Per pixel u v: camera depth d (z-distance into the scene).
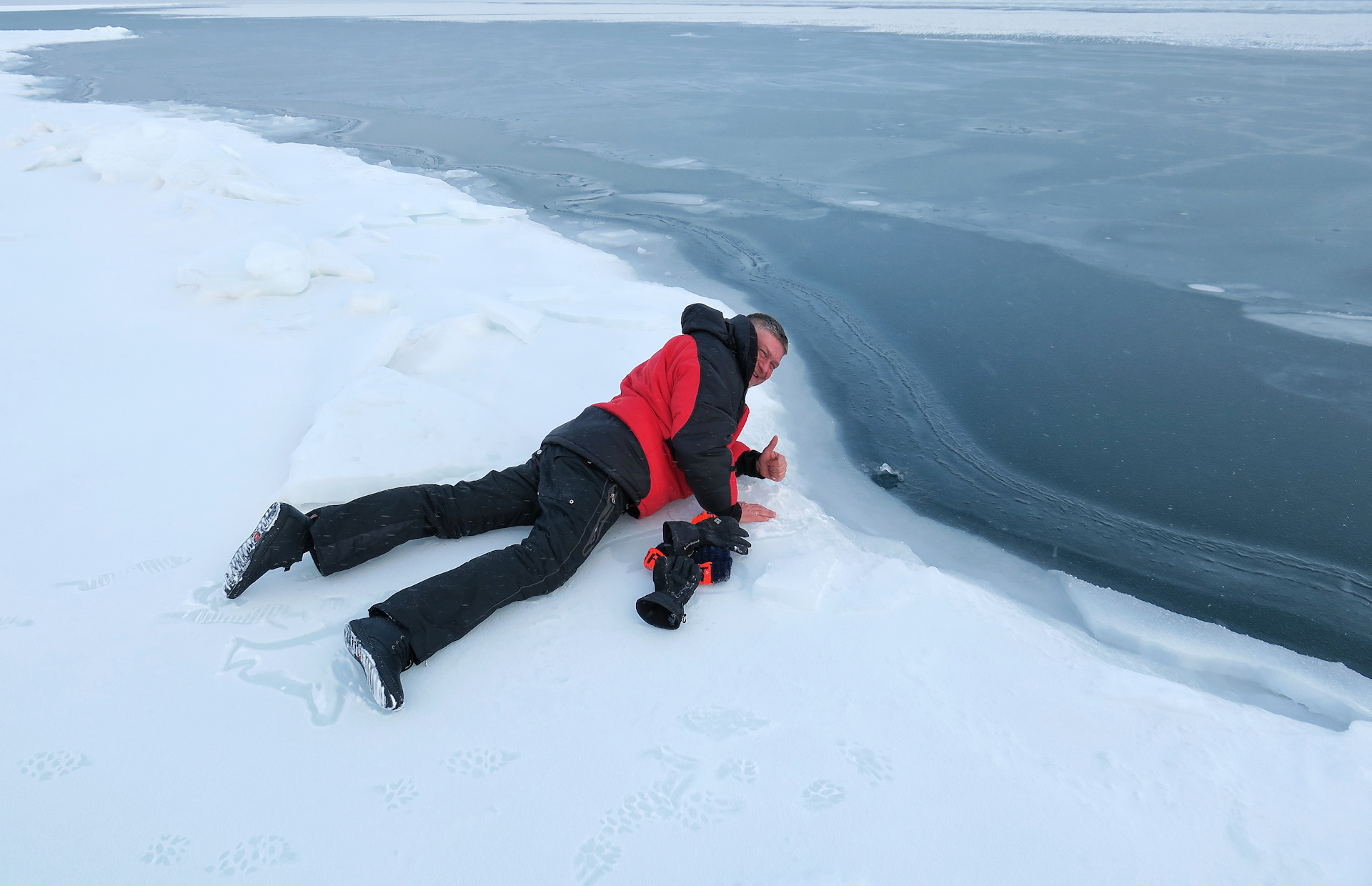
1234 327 4.49
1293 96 12.20
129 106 12.63
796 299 4.91
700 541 2.25
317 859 1.44
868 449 3.27
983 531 2.73
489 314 3.96
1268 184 7.51
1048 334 4.42
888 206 7.08
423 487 2.29
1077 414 3.56
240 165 6.83
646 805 1.55
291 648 1.95
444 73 16.28
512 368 3.50
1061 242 6.03
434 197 6.82
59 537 2.34
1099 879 1.42
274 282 4.25
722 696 1.83
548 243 5.64
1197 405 3.62
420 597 1.88
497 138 10.12
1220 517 2.80
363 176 7.57
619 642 1.99
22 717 1.74
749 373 2.39
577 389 3.33
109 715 1.75
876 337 4.38
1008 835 1.50
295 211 6.19
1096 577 2.49
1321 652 2.16
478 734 1.72
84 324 3.90
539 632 2.02
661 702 1.81
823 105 12.08
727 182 7.94
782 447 3.21
